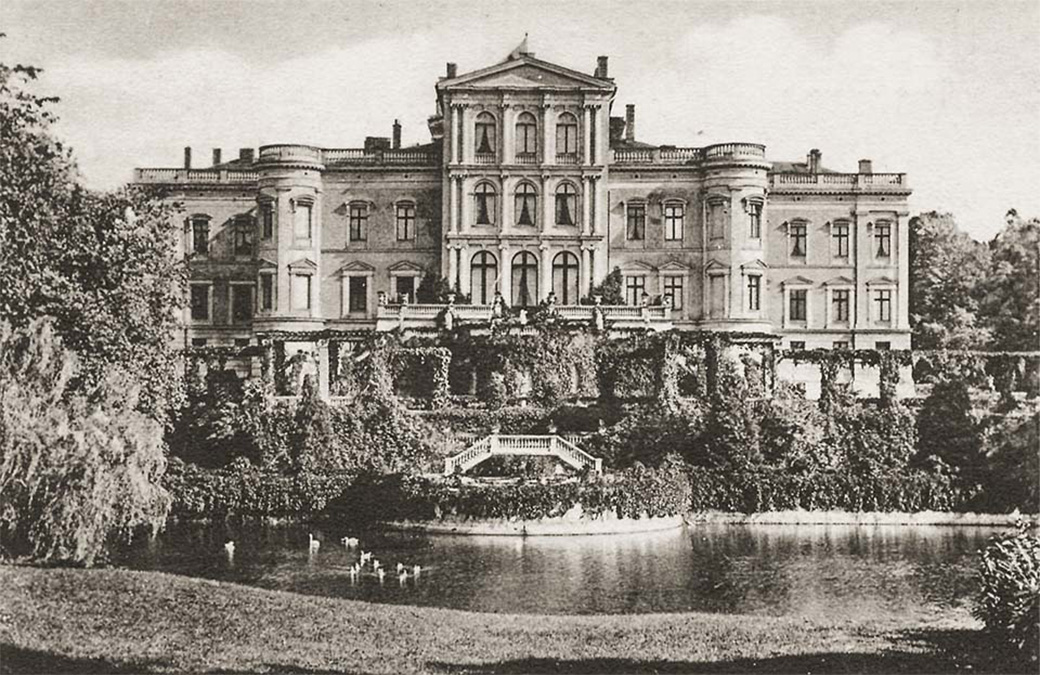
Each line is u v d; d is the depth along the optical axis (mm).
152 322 40938
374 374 58219
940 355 57531
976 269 80125
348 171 71000
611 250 70875
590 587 35250
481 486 44531
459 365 59438
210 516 46062
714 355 58438
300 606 30453
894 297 72750
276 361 58219
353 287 71125
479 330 60625
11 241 34938
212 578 35500
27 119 36375
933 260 81125
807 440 48625
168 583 31109
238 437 49375
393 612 30672
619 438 50219
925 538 43812
